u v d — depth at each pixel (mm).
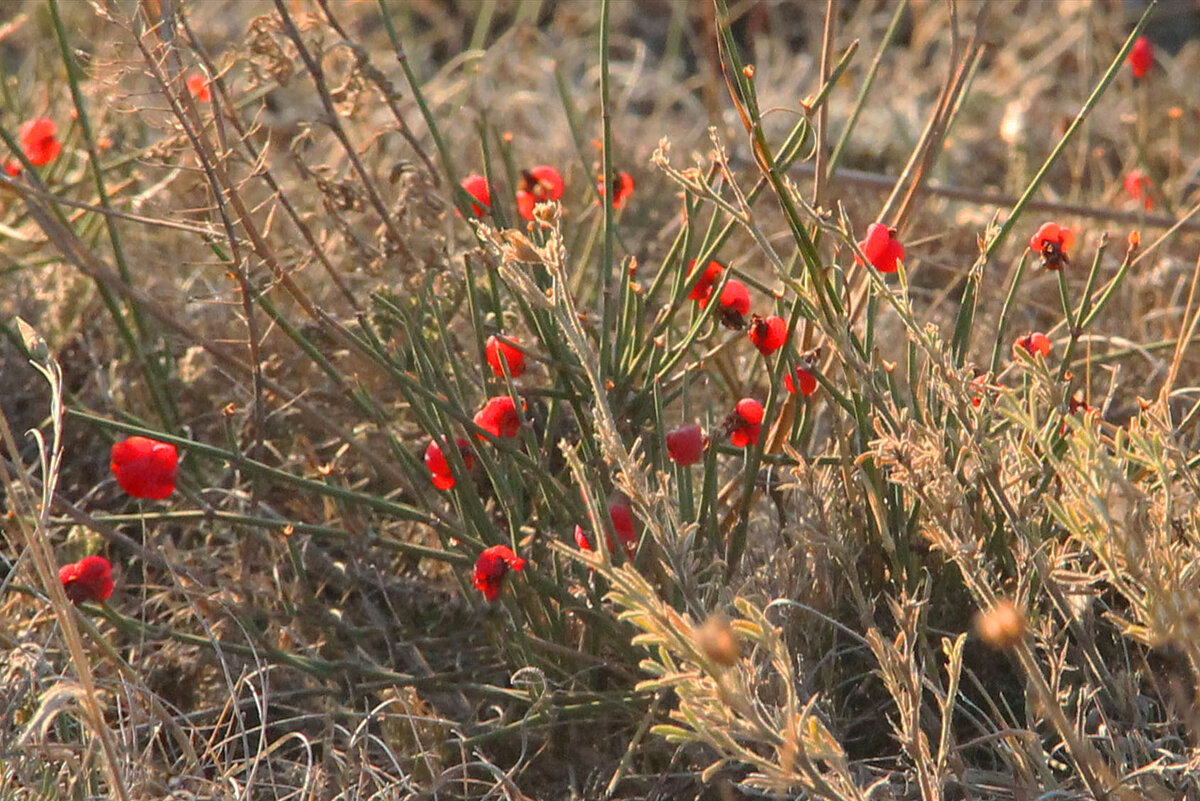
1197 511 1303
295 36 1364
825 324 1321
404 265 1367
